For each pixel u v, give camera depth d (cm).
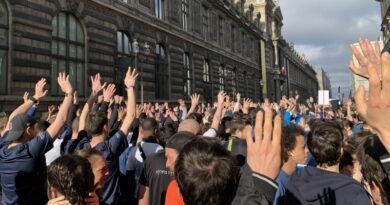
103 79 2691
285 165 473
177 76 3875
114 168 629
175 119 1500
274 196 246
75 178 376
